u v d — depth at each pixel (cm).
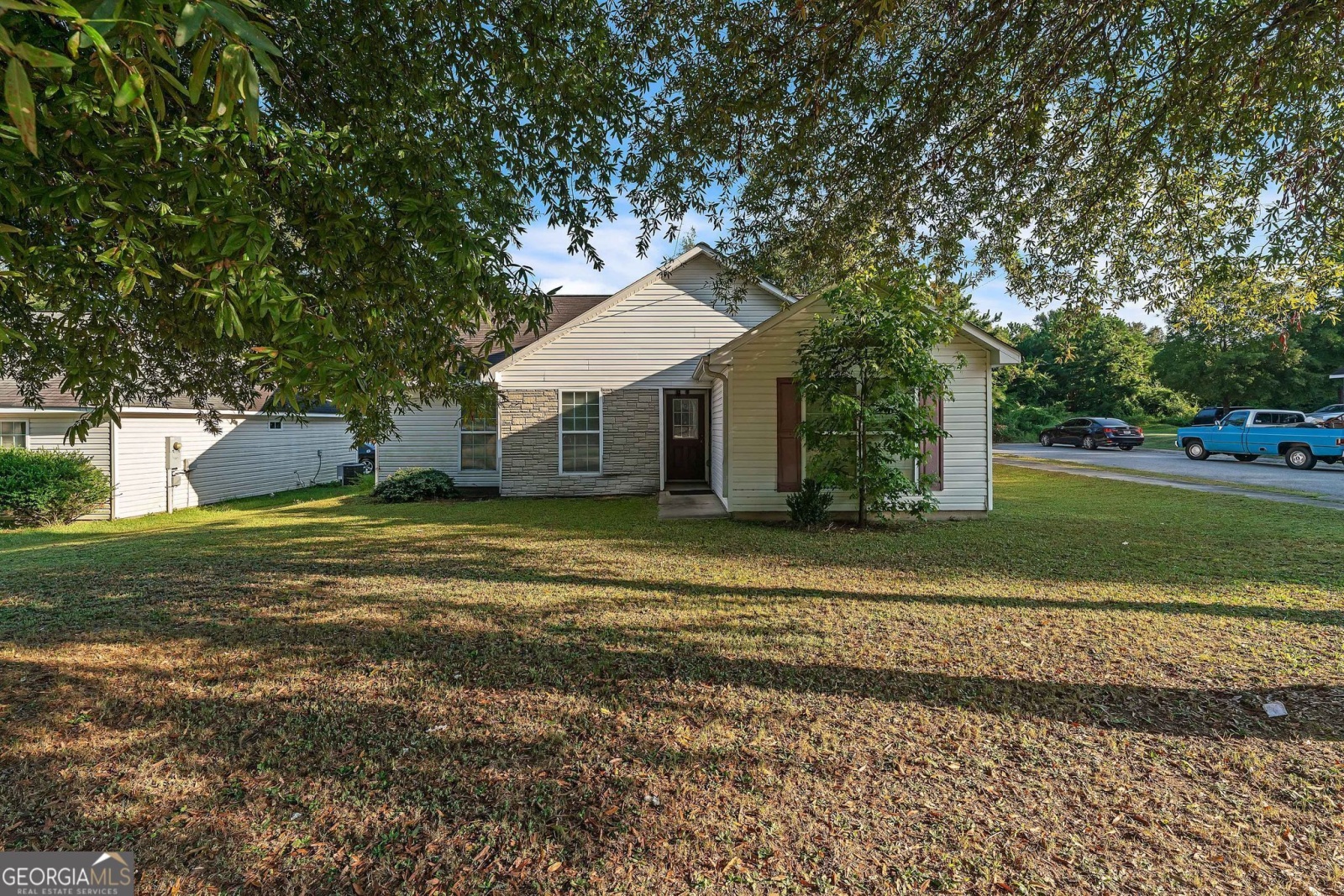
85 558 735
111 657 404
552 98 409
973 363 963
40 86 178
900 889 194
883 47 460
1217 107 454
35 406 496
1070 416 3862
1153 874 199
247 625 470
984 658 388
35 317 359
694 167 509
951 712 316
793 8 393
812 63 425
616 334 1356
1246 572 596
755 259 626
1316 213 475
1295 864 202
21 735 300
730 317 1375
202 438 1431
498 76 400
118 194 203
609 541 819
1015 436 3625
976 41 459
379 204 306
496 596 548
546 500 1296
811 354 885
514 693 346
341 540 842
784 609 501
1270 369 2922
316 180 271
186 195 216
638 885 198
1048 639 420
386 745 290
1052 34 462
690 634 441
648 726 306
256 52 141
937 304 805
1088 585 561
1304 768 259
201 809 242
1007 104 509
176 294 326
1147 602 504
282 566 677
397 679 366
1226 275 536
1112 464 1861
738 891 195
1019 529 859
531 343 1387
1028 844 215
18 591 571
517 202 456
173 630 457
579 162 447
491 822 232
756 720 310
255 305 213
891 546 761
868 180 556
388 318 333
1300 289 518
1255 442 1802
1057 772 261
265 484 1675
